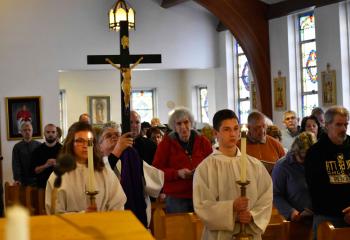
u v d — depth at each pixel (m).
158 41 14.71
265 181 3.44
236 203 3.14
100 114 18.06
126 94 5.21
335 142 4.11
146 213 4.57
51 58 13.70
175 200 5.25
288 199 4.65
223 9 13.39
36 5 13.62
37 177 7.59
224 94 15.75
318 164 4.08
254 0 13.55
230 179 3.37
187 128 5.36
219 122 3.45
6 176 13.30
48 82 13.66
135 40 14.52
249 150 5.71
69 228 1.88
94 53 13.97
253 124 5.69
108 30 14.08
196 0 13.39
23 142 9.62
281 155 5.80
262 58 13.65
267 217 3.36
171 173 5.21
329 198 4.05
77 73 17.89
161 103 18.94
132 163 4.47
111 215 2.10
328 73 11.75
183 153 5.34
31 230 1.87
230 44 15.48
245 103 15.41
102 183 3.47
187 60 15.05
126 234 1.74
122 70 5.32
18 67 13.49
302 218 4.48
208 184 3.38
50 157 7.76
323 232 3.44
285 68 13.20
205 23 15.27
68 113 17.77
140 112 18.94
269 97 13.74
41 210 6.32
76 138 3.43
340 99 11.49
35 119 13.53
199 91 18.41
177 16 14.91
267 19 13.67
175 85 19.06
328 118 4.11
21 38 13.52
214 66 15.52
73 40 13.85
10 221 1.04
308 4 12.23
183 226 4.06
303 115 13.03
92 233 1.77
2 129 13.34
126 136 4.45
